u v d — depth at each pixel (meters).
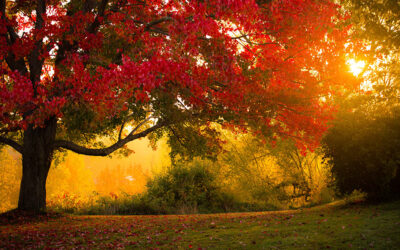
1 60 9.00
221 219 8.77
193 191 16.14
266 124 10.86
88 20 9.48
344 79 11.09
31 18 11.73
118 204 14.87
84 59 9.48
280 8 8.34
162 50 8.56
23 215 10.23
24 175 10.95
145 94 8.79
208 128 13.73
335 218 6.62
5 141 10.95
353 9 11.30
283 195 15.73
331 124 9.12
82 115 9.59
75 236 7.21
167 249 5.52
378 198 8.02
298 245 4.90
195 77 8.99
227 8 7.04
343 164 8.30
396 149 7.54
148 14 9.68
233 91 9.33
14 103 7.50
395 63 11.37
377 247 4.35
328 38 10.76
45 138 11.15
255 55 9.95
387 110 8.86
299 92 10.78
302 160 15.73
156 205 14.73
